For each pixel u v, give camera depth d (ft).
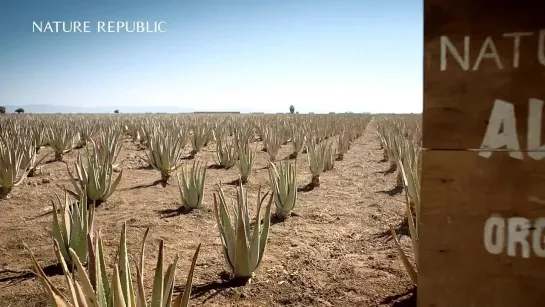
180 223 17.90
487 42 4.54
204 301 10.73
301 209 20.29
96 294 6.63
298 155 42.22
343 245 14.90
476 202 4.64
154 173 31.04
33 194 23.12
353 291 11.11
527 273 4.56
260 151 46.16
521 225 4.55
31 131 42.75
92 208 13.05
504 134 4.55
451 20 4.61
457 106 4.62
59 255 6.57
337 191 24.75
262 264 13.20
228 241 12.03
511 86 4.51
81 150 43.73
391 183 27.07
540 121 4.47
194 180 20.17
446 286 4.75
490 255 4.64
